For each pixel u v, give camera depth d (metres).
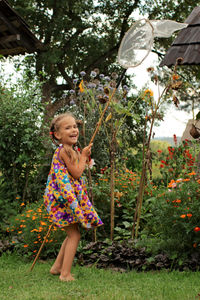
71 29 17.72
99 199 5.21
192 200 3.95
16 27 7.16
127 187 5.44
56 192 3.29
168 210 3.99
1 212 5.66
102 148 7.46
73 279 3.24
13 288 3.04
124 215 5.03
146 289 2.92
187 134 7.44
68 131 3.35
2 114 6.32
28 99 6.65
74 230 3.31
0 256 4.50
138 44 3.72
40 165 6.87
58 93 19.62
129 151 8.84
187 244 3.77
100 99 4.34
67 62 18.75
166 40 17.61
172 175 5.73
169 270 3.62
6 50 7.78
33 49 7.60
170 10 18.47
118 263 3.97
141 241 4.13
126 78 18.39
